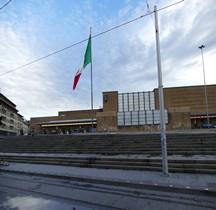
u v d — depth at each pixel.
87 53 23.62
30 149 21.38
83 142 20.22
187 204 6.30
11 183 9.75
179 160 10.84
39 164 14.94
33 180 10.33
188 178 8.98
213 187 7.48
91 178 9.59
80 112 87.12
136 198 7.00
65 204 6.53
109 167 12.16
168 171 10.42
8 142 26.89
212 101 60.16
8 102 89.62
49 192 7.98
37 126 80.94
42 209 6.11
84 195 7.48
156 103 60.22
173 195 7.24
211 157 11.62
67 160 14.26
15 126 101.81
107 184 9.05
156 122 49.06
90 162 13.21
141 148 15.52
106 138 20.20
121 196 7.27
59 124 73.94
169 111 48.50
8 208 6.24
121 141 18.25
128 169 11.54
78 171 11.55
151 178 9.17
